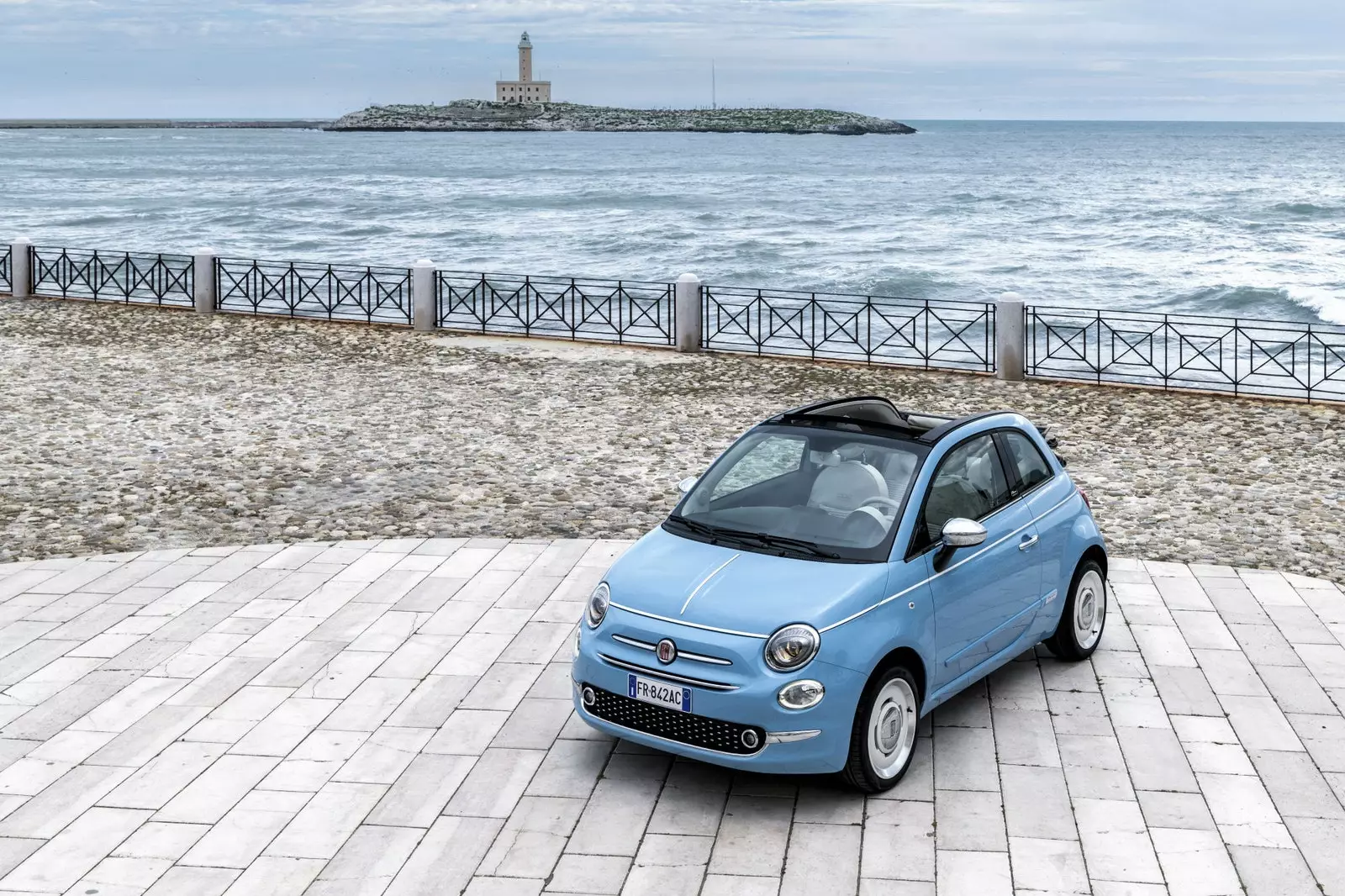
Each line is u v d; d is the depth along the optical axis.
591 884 4.95
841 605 5.52
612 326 20.34
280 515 10.49
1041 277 36.94
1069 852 5.16
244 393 15.73
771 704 5.30
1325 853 5.14
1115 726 6.40
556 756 6.10
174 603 8.30
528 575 8.86
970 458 6.57
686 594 5.70
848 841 5.27
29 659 7.34
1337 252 43.94
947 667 6.09
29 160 145.25
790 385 16.25
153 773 5.93
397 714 6.59
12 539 9.77
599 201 74.75
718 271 38.75
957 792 5.71
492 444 13.18
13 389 15.67
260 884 4.97
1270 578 8.73
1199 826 5.37
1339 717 6.49
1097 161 145.12
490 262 41.56
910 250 45.34
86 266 23.39
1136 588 8.59
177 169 121.62
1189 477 11.83
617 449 12.98
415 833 5.37
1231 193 79.94
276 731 6.38
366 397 15.55
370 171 118.25
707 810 5.55
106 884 4.97
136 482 11.57
